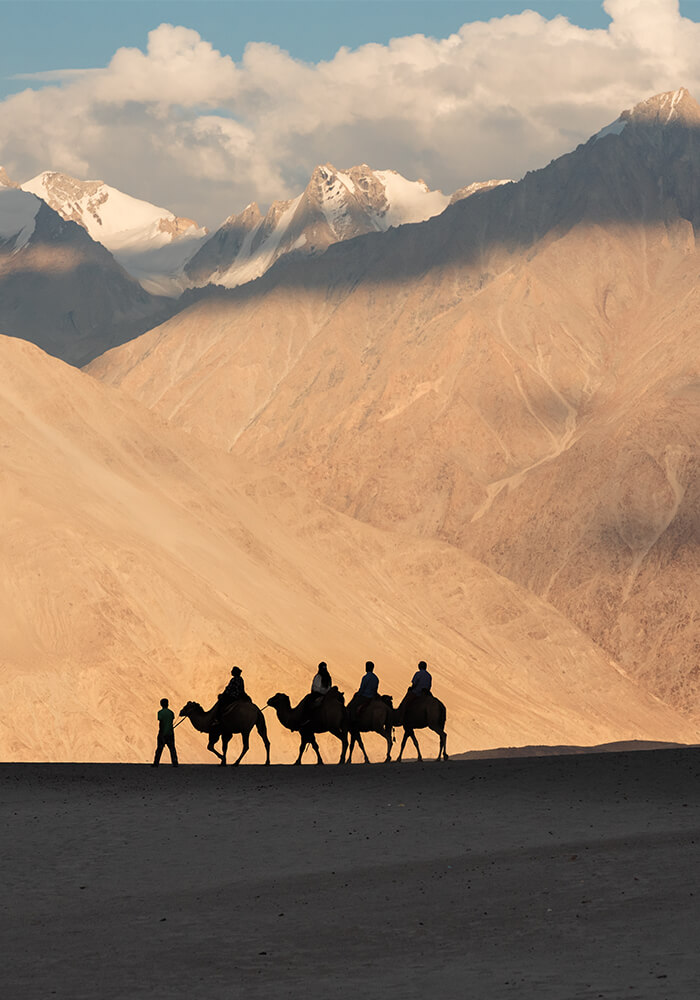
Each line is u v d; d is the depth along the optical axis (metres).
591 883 36.28
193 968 28.56
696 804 55.78
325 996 25.23
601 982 25.00
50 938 32.84
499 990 24.89
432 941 30.19
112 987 26.83
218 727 81.75
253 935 32.06
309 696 81.06
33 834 51.97
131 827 53.69
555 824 51.50
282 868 43.78
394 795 61.94
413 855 45.38
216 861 45.69
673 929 29.31
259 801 61.09
